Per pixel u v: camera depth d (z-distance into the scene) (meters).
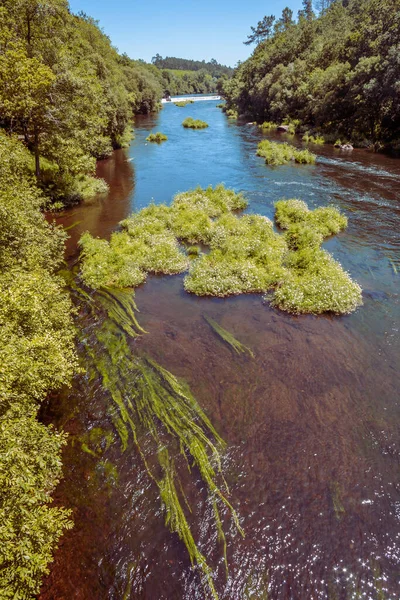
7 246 12.07
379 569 6.59
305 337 12.81
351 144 46.81
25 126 24.14
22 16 22.64
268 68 79.50
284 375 11.09
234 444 8.95
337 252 18.95
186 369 11.43
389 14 45.69
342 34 62.38
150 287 16.55
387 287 15.76
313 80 58.19
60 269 17.83
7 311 8.24
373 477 8.12
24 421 6.64
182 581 6.49
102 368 11.52
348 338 12.69
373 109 45.84
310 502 7.64
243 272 16.16
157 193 29.59
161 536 7.14
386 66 42.16
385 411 9.77
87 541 7.08
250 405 10.04
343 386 10.62
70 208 26.42
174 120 81.69
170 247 18.95
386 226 21.95
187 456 8.71
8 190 14.24
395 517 7.37
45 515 6.08
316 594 6.29
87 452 8.88
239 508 7.57
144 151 47.09
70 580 6.50
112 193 29.88
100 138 37.09
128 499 7.83
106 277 16.55
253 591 6.35
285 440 9.02
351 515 7.40
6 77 20.58
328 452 8.69
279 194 28.44
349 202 26.11
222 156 42.97
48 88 22.52
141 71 99.25
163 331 13.34
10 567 5.43
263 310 14.56
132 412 9.95
